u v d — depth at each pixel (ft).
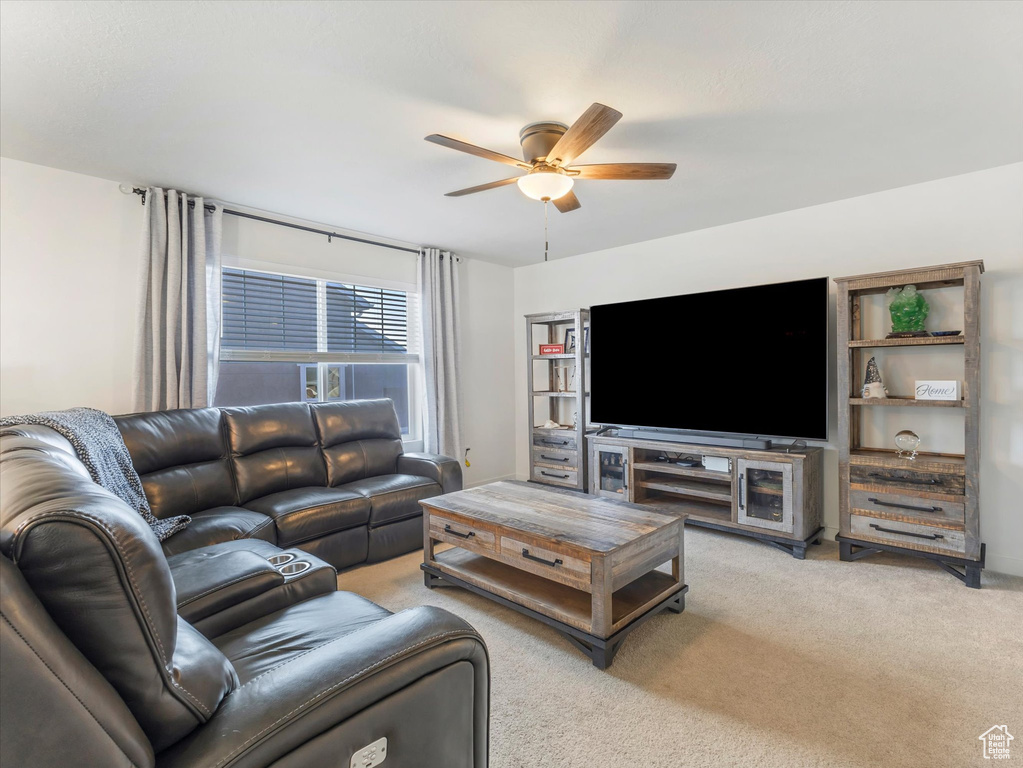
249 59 6.06
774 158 9.11
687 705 5.94
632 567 7.09
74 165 9.09
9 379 8.81
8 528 2.18
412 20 5.42
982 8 5.32
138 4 5.11
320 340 13.29
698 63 6.27
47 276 9.16
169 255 10.08
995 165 9.55
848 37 5.79
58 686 2.02
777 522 10.87
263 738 2.53
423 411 15.20
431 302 15.06
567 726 5.62
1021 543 9.47
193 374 10.42
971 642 7.16
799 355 11.10
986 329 9.76
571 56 6.10
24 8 5.12
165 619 2.46
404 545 10.93
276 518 9.08
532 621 8.02
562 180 7.68
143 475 8.88
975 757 5.07
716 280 13.34
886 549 9.82
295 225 12.46
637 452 13.41
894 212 10.72
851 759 5.08
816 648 7.09
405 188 10.34
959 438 10.03
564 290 17.01
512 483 10.69
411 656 3.14
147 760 2.31
